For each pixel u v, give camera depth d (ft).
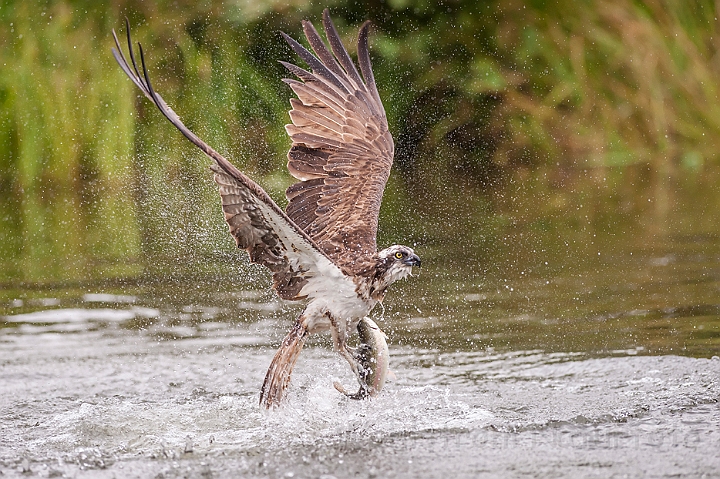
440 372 33.32
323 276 28.84
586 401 29.63
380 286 29.60
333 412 29.25
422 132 80.38
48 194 68.85
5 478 24.48
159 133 70.18
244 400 31.09
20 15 68.69
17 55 68.49
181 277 48.37
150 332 38.99
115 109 69.10
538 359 34.30
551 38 82.33
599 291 43.21
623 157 79.87
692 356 33.65
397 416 28.81
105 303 43.42
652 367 32.58
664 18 80.64
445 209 64.44
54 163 68.80
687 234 54.65
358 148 33.91
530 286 44.68
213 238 56.49
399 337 37.65
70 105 68.80
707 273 45.37
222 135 70.64
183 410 30.12
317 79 34.40
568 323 38.55
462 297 43.24
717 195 66.59
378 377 29.12
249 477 24.23
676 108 80.69
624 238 54.24
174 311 42.11
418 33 81.00
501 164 80.02
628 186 71.36
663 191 68.90
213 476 24.38
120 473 24.73
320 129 33.91
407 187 72.23
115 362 35.17
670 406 28.84
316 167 33.42
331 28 35.22
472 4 81.82
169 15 72.23
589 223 58.95
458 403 29.91
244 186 25.39
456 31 81.66
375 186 33.14
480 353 35.35
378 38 79.25
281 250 27.99
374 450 26.07
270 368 28.58
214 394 31.94
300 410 29.27
